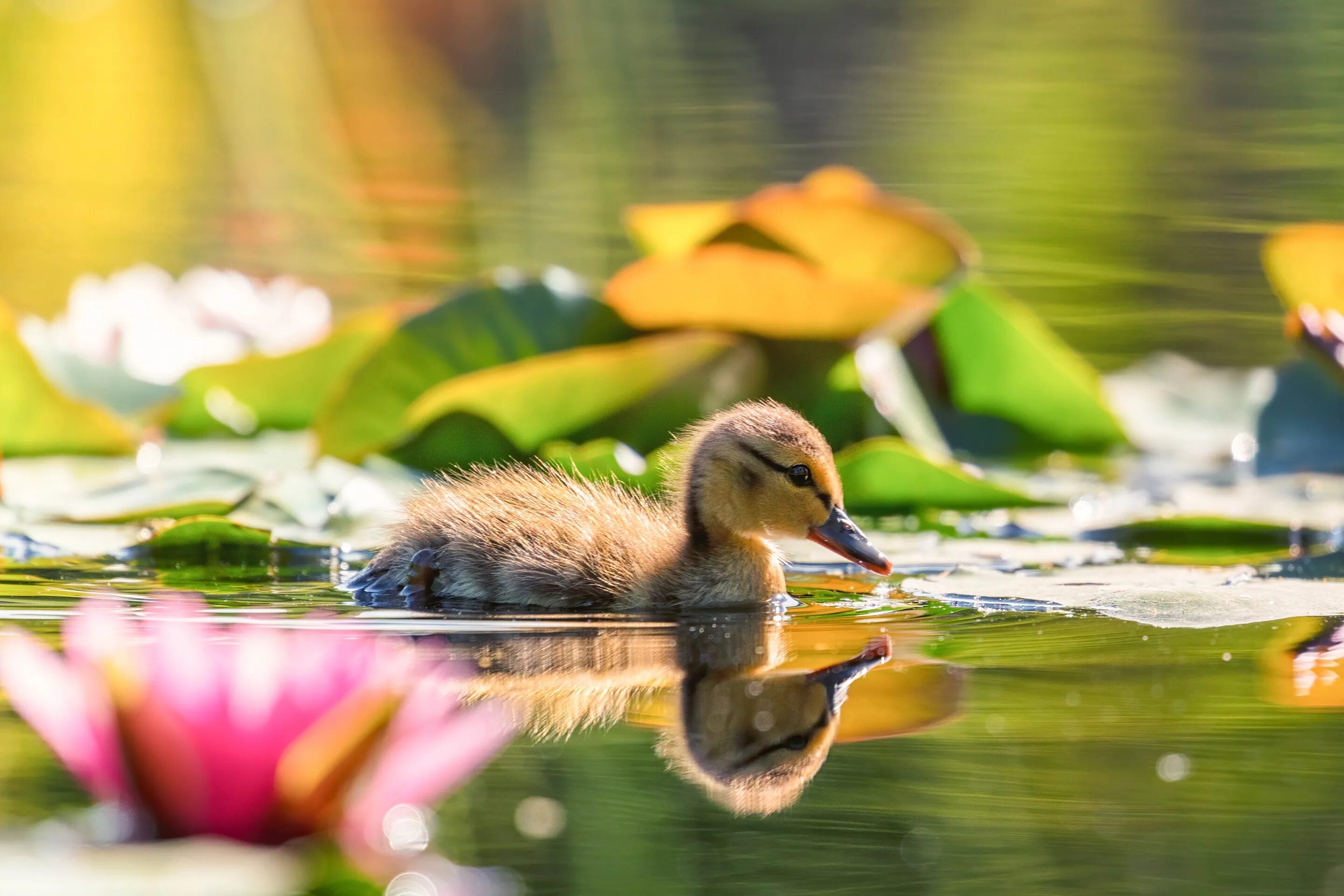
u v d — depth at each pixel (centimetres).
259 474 1236
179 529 1096
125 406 1452
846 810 642
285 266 1959
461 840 600
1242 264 1930
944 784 671
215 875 379
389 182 2328
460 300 1389
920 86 2505
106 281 1805
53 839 473
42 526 1151
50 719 388
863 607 1027
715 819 630
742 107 2486
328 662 388
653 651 892
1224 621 952
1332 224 1702
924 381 1514
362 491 1204
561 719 755
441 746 388
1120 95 2414
